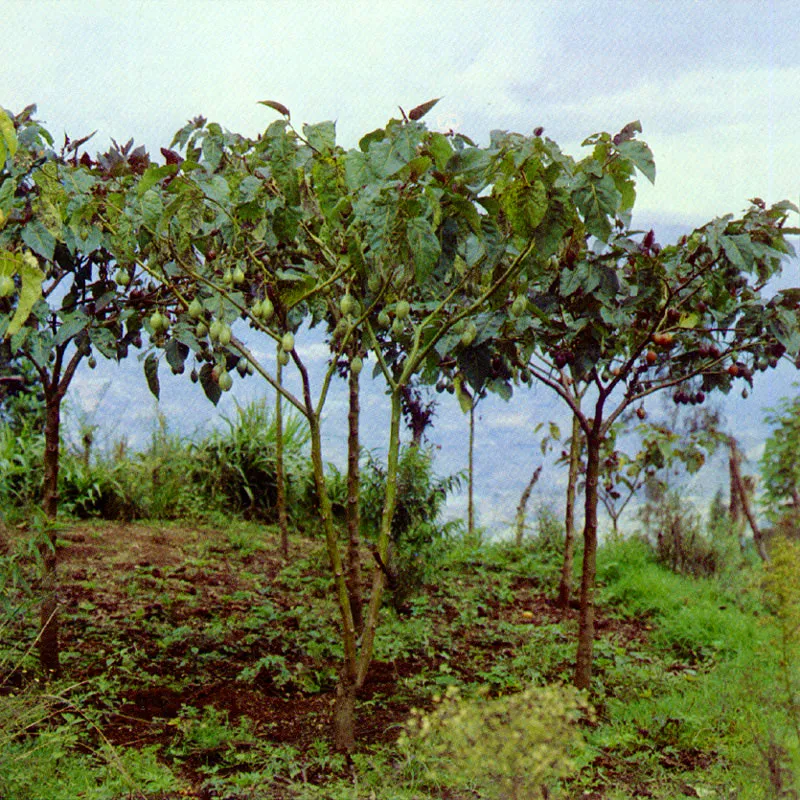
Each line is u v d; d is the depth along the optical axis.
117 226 4.30
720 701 5.16
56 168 4.29
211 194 4.00
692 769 4.52
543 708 3.03
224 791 3.97
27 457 9.34
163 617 6.64
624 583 8.52
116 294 4.77
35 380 9.57
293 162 3.95
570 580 8.12
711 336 5.56
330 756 4.45
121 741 4.54
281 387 4.53
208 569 8.15
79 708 4.69
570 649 6.71
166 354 4.70
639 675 5.97
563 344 5.23
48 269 4.58
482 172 3.90
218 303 4.27
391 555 7.34
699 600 8.07
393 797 3.85
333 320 5.83
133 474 10.13
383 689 5.67
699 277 5.39
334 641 6.41
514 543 9.84
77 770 4.04
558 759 3.05
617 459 9.13
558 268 4.84
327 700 5.41
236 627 6.51
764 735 4.05
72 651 5.76
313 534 9.99
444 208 3.90
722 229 4.68
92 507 9.73
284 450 10.42
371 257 4.13
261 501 10.45
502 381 5.24
